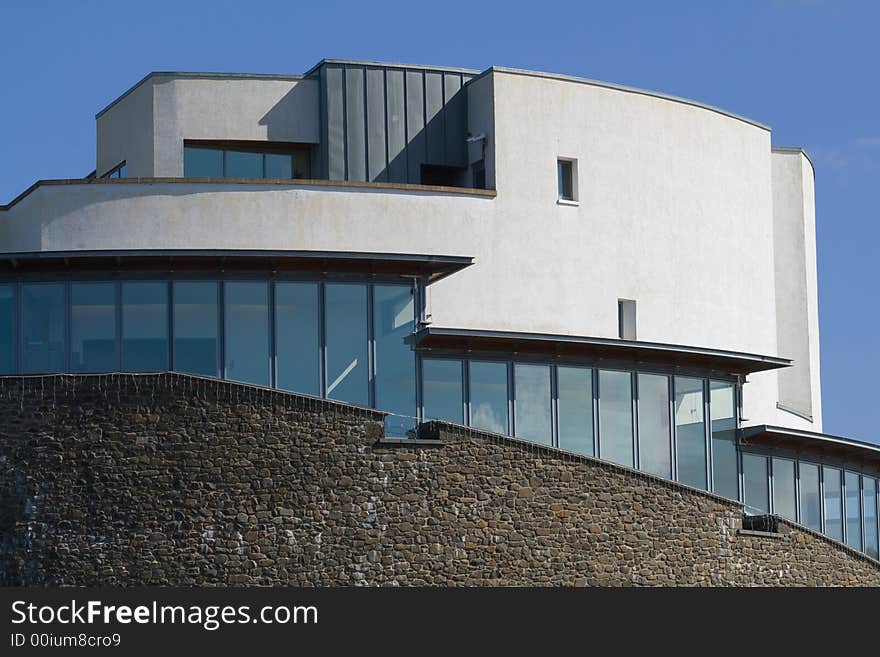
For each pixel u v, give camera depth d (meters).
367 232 56.06
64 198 54.47
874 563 58.03
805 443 60.91
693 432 58.25
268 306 52.56
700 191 62.38
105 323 51.81
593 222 59.44
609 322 59.31
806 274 69.69
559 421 55.75
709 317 62.06
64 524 47.19
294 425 47.97
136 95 60.38
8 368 51.53
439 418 53.94
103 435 47.59
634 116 60.81
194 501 47.28
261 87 59.75
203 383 47.84
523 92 58.88
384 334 53.47
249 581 47.03
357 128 59.28
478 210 57.50
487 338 54.03
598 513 50.69
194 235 54.69
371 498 48.16
